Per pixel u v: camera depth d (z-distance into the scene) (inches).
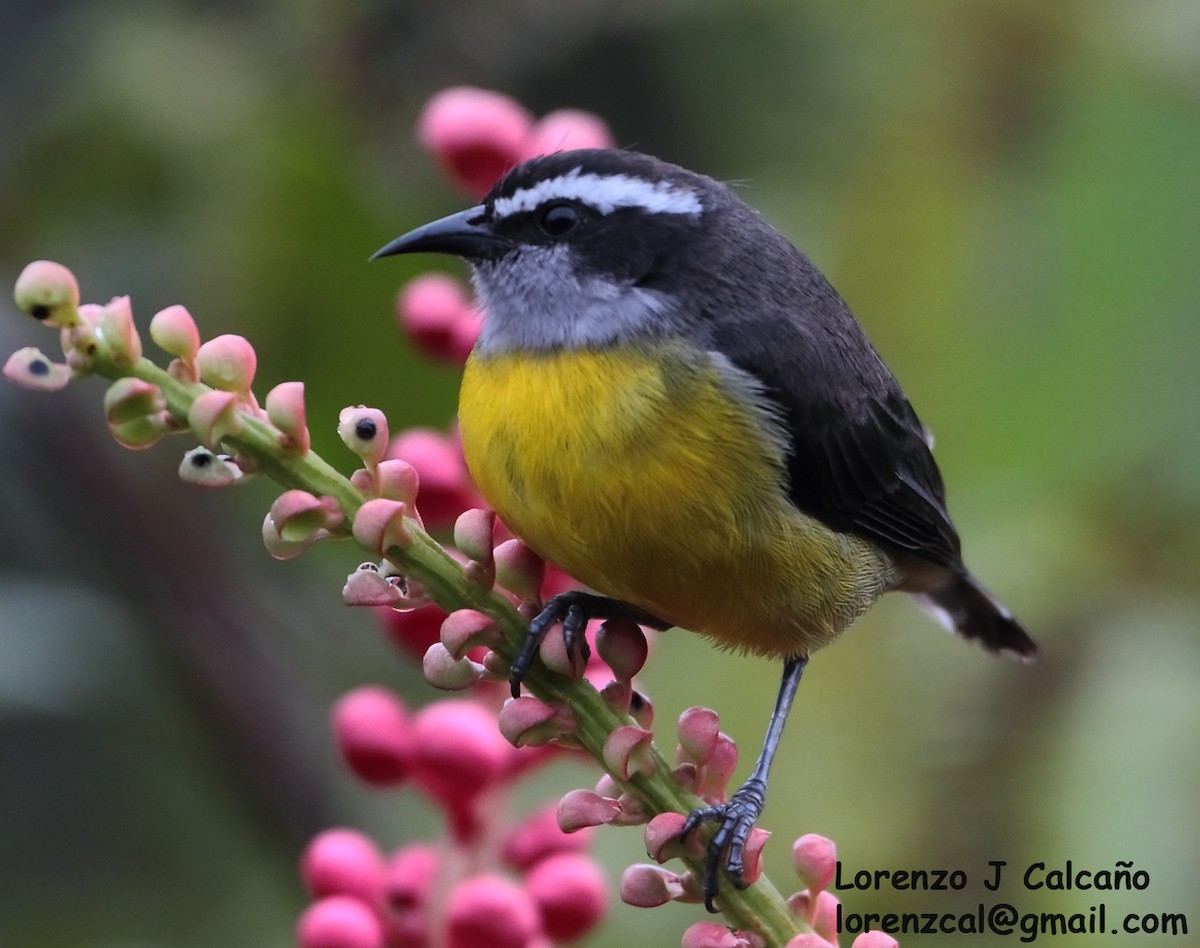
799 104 431.8
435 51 429.4
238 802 430.3
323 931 264.8
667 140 474.6
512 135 333.4
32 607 405.7
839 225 406.6
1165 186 381.1
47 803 482.3
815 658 382.3
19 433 419.2
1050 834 344.2
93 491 420.8
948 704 366.9
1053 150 394.6
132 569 423.5
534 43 432.5
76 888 462.0
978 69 401.1
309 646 462.3
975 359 392.5
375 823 428.5
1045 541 384.8
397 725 286.2
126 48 418.9
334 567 430.0
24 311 223.6
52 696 398.0
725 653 392.8
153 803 464.4
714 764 253.6
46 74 474.3
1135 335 381.1
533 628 253.3
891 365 394.9
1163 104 385.4
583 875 279.1
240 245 404.5
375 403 403.9
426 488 312.0
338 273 404.8
